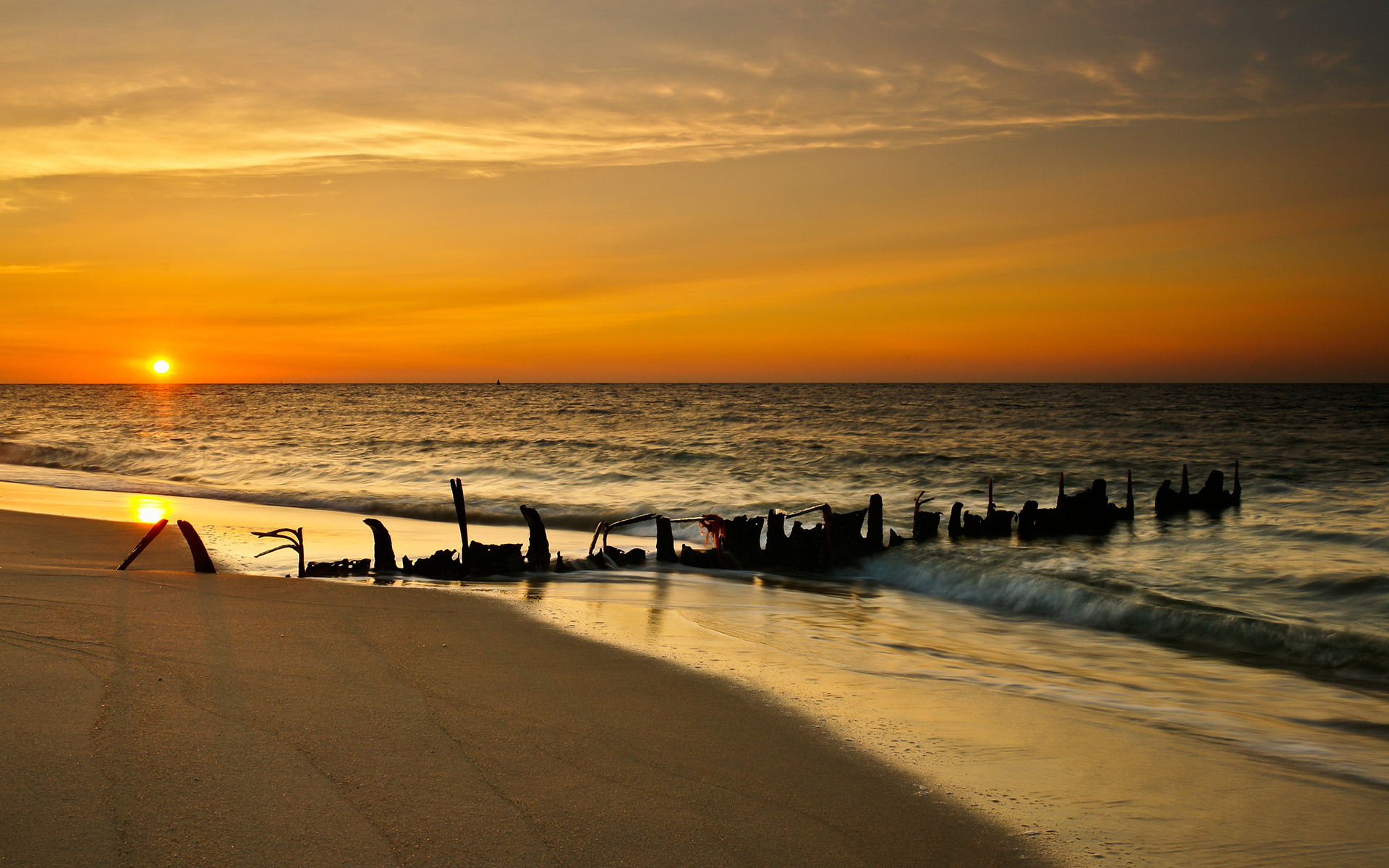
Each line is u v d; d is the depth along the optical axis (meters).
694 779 4.34
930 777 4.62
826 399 112.62
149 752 4.00
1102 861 3.74
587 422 64.38
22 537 11.93
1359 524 18.20
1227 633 9.09
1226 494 21.83
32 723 4.21
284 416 73.94
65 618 6.41
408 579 10.80
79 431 49.81
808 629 8.92
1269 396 109.69
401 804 3.72
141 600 7.28
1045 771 4.86
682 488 25.52
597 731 4.96
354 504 21.00
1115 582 11.16
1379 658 8.02
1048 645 9.01
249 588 8.38
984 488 25.89
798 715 5.55
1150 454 36.69
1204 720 6.34
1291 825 4.31
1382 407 76.06
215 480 27.02
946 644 8.79
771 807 4.07
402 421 66.44
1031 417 65.00
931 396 119.00
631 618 8.69
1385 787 4.98
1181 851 3.93
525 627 7.76
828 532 13.22
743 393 150.25
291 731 4.47
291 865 3.11
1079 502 17.61
